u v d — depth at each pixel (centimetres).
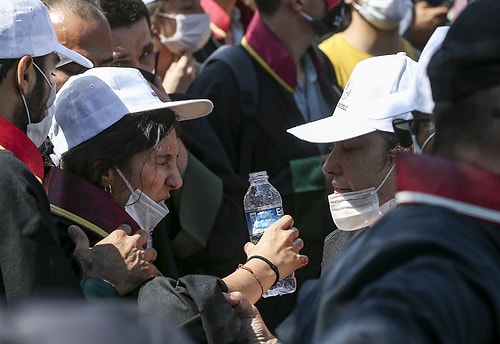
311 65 1064
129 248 623
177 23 1112
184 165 875
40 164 614
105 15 936
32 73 633
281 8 1027
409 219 351
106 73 698
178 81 1109
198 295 604
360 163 686
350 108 691
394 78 686
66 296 514
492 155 358
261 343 618
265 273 672
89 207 655
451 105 364
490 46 357
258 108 998
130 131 677
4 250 533
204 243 870
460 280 330
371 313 317
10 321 248
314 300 370
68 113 685
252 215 809
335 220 702
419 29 1396
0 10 621
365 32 1158
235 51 1016
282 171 981
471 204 353
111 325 249
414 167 362
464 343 321
